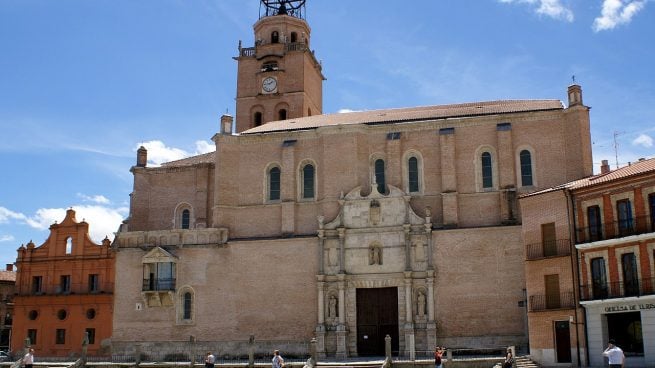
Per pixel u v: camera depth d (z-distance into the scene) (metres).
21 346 79.00
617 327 52.50
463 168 66.75
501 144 65.75
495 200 65.50
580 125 64.25
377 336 64.50
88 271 78.94
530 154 65.69
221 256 69.06
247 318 67.25
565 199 56.06
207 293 68.62
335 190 68.00
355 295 65.38
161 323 68.94
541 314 55.62
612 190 53.22
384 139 68.94
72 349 77.06
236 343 66.94
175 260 69.50
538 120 65.88
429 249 64.06
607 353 38.53
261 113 92.38
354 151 68.38
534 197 58.06
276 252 67.88
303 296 66.44
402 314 63.88
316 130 69.75
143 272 69.94
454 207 65.38
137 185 80.69
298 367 54.91
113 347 69.38
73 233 80.56
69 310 78.12
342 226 66.19
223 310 67.94
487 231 63.28
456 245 63.72
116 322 69.94
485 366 52.47
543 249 56.88
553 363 54.31
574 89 65.00
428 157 67.69
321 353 64.12
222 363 58.69
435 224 66.00
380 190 68.19
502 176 65.19
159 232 70.75
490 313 61.84
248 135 71.81
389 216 65.75
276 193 70.88
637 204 51.56
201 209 78.50
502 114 66.50
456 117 68.00
